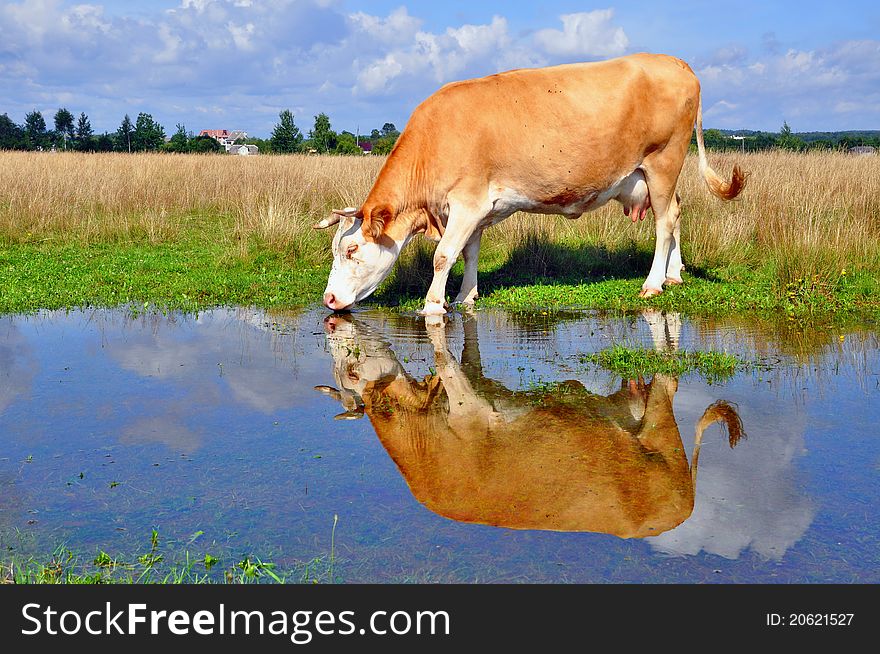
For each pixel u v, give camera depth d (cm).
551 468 416
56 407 521
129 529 356
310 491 392
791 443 442
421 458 432
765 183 1338
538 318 805
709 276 997
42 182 1614
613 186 877
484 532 348
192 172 2019
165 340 711
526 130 830
